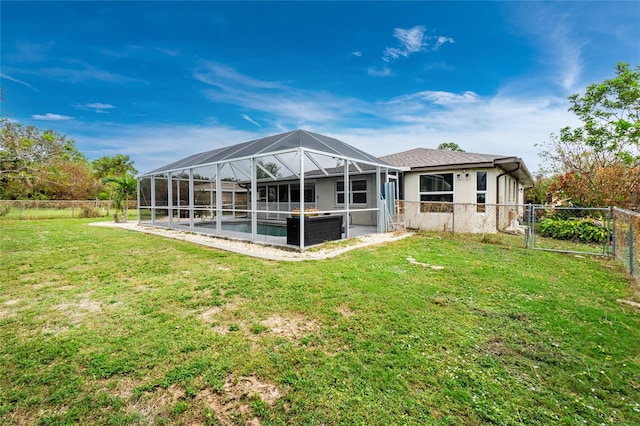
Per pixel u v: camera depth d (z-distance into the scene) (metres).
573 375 2.33
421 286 4.38
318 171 14.49
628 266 5.46
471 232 10.73
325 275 4.95
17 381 2.25
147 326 3.15
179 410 1.96
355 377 2.28
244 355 2.59
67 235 10.20
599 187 10.74
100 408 1.99
